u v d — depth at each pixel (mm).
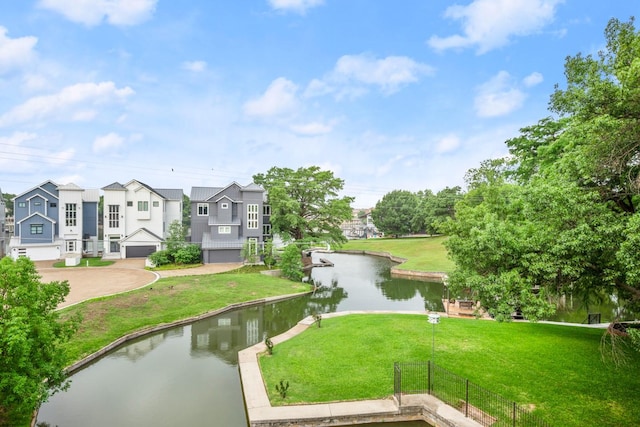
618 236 9500
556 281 12141
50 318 11531
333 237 50250
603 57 12695
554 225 11273
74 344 18109
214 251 43531
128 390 14641
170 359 17984
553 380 12703
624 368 13172
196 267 40438
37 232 44094
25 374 10047
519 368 13711
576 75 14547
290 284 35188
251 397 12586
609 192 11078
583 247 10039
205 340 20844
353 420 11375
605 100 10484
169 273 36125
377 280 41656
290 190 49844
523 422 10461
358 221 139000
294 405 12000
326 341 17578
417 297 32562
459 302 26734
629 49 11406
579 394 11781
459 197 75000
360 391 12797
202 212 46531
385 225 90562
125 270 37406
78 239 46156
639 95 9352
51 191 46250
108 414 12789
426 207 80938
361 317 21953
